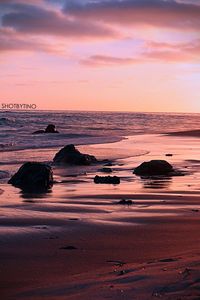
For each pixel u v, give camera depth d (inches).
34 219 522.3
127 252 378.0
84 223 501.4
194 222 511.2
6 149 1622.8
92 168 1171.3
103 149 1701.5
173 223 504.7
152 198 705.6
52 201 677.9
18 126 3602.4
